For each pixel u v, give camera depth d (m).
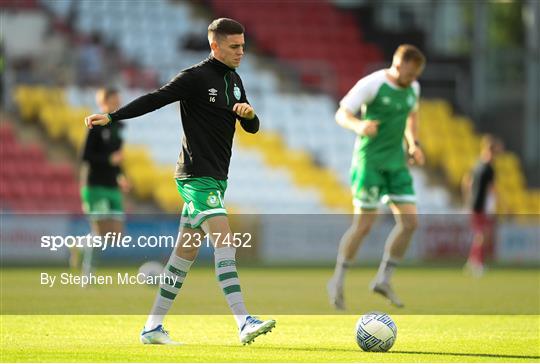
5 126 95.00
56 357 25.73
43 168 91.19
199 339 31.08
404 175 41.59
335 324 36.31
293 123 103.81
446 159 103.19
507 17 129.88
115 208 55.34
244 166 97.81
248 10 115.31
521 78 110.75
